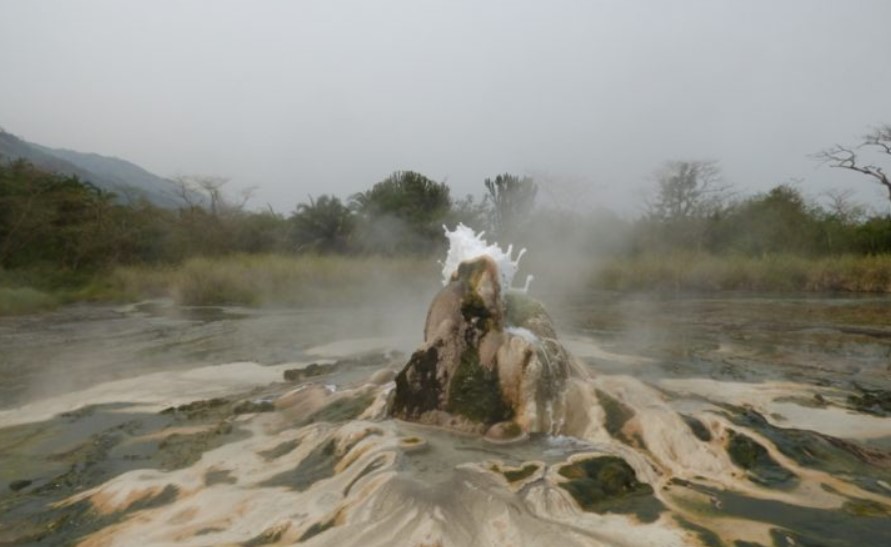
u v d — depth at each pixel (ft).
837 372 30.63
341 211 132.05
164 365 34.14
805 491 14.74
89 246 97.09
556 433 17.72
